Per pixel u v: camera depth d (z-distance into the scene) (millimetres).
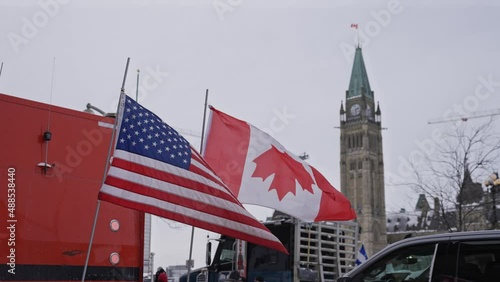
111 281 6242
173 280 21469
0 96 5691
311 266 11562
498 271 5367
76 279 5930
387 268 6012
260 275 11641
